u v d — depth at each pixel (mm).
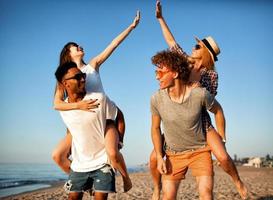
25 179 17172
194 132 2211
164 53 2186
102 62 2402
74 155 2340
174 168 2312
